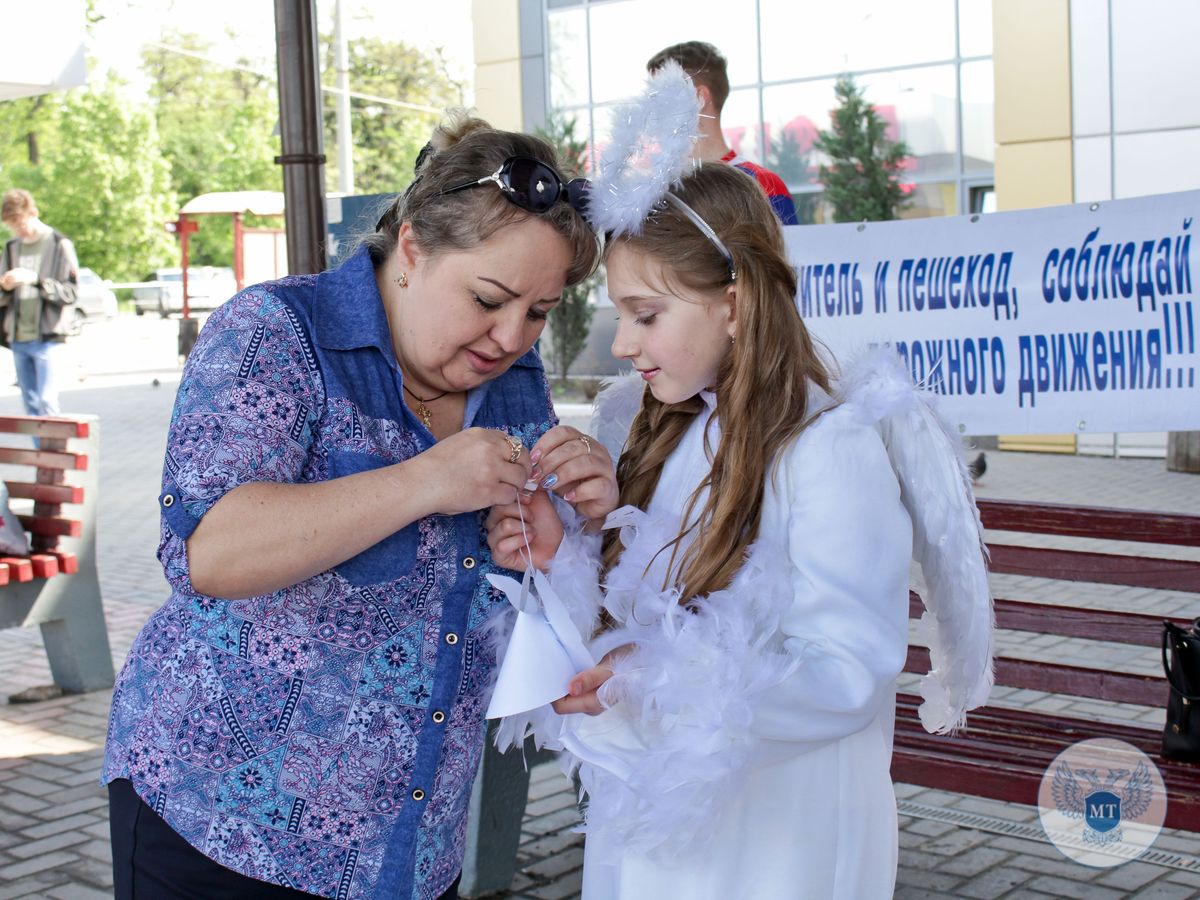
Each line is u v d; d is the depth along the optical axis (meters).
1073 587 6.28
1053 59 10.70
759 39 13.62
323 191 3.94
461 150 1.49
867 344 1.75
